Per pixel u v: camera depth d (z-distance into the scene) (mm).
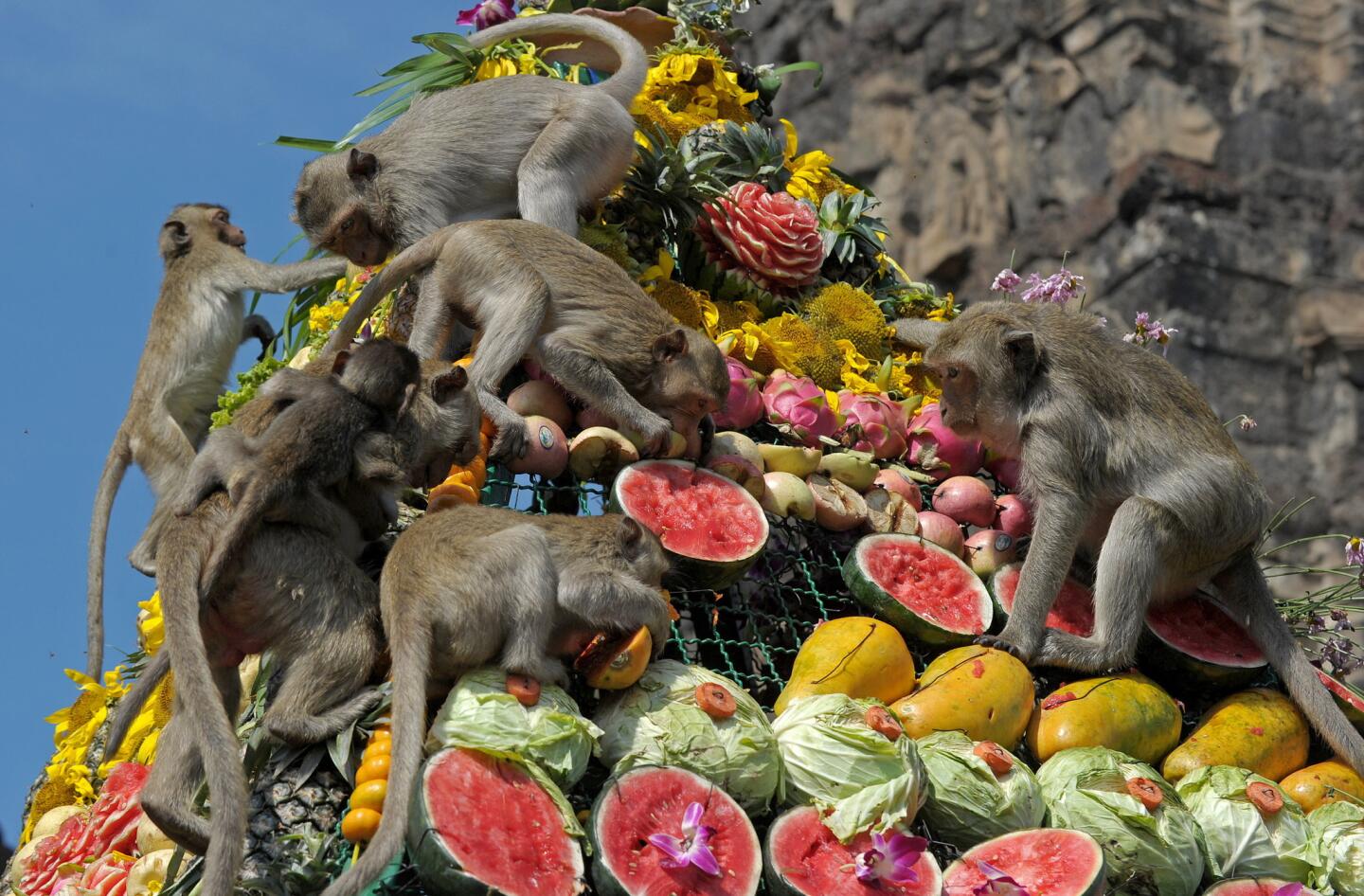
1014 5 25594
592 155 9594
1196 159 23938
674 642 8336
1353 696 8719
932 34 26328
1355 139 24094
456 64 11414
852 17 27266
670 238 10406
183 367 10258
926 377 10352
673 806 6473
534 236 8602
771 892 6559
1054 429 8414
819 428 9000
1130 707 7840
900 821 6738
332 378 7191
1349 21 24547
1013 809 7062
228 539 6586
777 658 8508
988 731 7539
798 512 8398
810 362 9812
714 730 6723
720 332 9820
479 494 7812
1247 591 8648
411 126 9820
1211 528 8352
